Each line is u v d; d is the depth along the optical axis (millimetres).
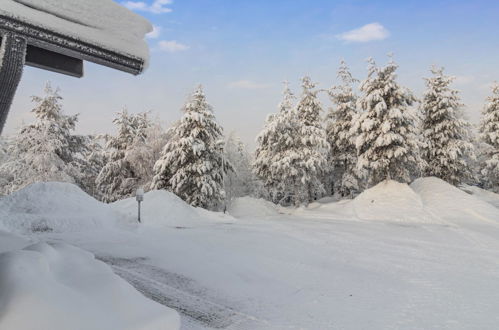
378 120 21094
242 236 10883
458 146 25047
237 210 23578
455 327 4160
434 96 25938
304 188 26438
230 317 4418
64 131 23609
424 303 4988
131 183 26031
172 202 16156
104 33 3068
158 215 14859
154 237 10602
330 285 5840
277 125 26141
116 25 3160
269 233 11586
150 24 3438
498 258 8031
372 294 5383
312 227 13359
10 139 24203
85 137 24969
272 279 6148
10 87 2547
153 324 2535
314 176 26750
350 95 28297
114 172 25609
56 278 2963
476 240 10531
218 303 4926
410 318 4426
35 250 3520
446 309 4754
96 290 2812
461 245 9703
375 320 4355
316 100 26797
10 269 2660
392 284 5922
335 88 28875
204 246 9133
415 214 16609
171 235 11055
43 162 21125
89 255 3875
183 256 7863
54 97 23344
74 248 4098
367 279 6215
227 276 6281
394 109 20594
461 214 16719
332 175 30641
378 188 20141
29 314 2188
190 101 21938
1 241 5312
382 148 21531
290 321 4312
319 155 25625
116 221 12883
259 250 8672
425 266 7211
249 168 30500
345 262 7512
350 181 27656
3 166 21234
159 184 21531
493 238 10891
